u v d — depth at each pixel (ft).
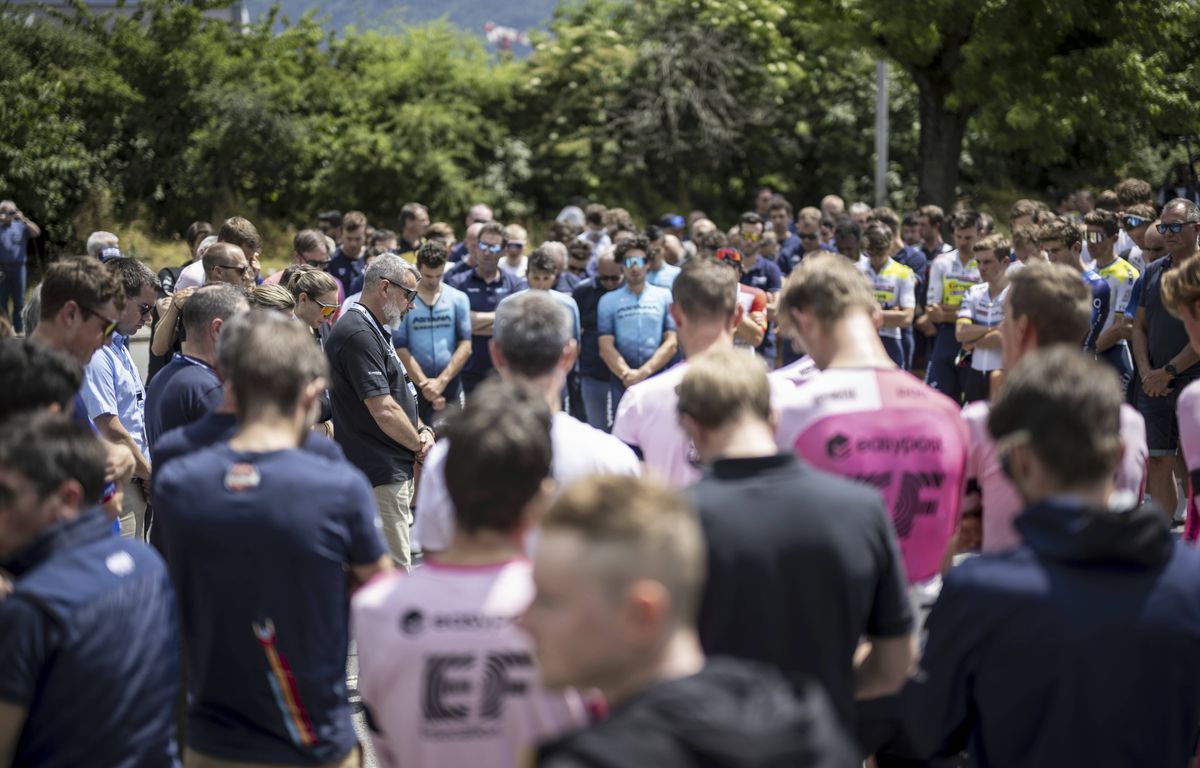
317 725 9.27
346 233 33.60
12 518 8.28
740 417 9.00
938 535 10.11
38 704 8.14
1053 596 7.41
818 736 4.88
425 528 9.97
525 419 7.90
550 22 87.15
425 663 7.60
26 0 81.46
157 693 8.67
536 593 5.60
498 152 81.10
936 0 56.75
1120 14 58.75
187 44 78.07
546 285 28.14
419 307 27.07
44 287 12.99
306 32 82.43
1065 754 7.47
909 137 84.43
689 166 82.99
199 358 14.19
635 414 11.83
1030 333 10.60
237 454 9.27
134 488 16.81
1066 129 61.41
